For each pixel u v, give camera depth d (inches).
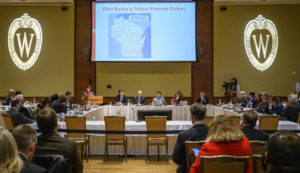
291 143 46.3
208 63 450.6
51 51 452.1
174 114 314.0
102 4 428.1
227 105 324.5
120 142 203.0
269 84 449.7
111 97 453.7
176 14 428.5
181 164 124.8
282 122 211.5
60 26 450.3
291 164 44.9
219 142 90.0
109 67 453.4
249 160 88.4
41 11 449.4
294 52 448.1
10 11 450.0
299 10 445.7
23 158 66.1
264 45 448.8
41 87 453.7
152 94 454.0
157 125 197.0
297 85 433.4
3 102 351.3
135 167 190.9
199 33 448.8
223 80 450.0
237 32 447.5
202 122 124.5
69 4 447.5
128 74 453.1
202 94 362.3
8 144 55.0
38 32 450.3
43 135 95.8
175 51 430.6
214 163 86.0
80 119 197.9
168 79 452.8
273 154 46.9
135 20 429.1
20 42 451.2
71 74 453.1
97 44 430.3
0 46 451.2
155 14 428.8
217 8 446.9
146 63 454.0
